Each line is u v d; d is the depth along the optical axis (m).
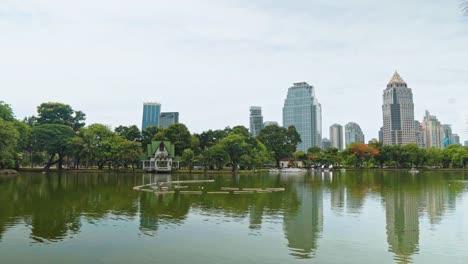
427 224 27.38
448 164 170.50
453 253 19.81
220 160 111.12
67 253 19.25
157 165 107.62
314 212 32.34
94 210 32.47
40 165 139.00
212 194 45.94
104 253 19.33
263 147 140.62
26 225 25.84
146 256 18.89
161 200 39.47
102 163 111.06
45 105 129.38
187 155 107.56
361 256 19.22
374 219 29.27
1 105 93.19
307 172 129.38
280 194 46.66
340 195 45.81
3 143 79.69
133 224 26.52
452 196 44.94
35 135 103.12
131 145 105.38
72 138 105.19
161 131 125.56
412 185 62.47
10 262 17.70
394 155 157.62
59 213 30.78
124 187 54.19
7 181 64.69
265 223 27.36
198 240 22.09
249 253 19.58
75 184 59.19
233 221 27.95
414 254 19.61
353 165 157.38
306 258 18.80
